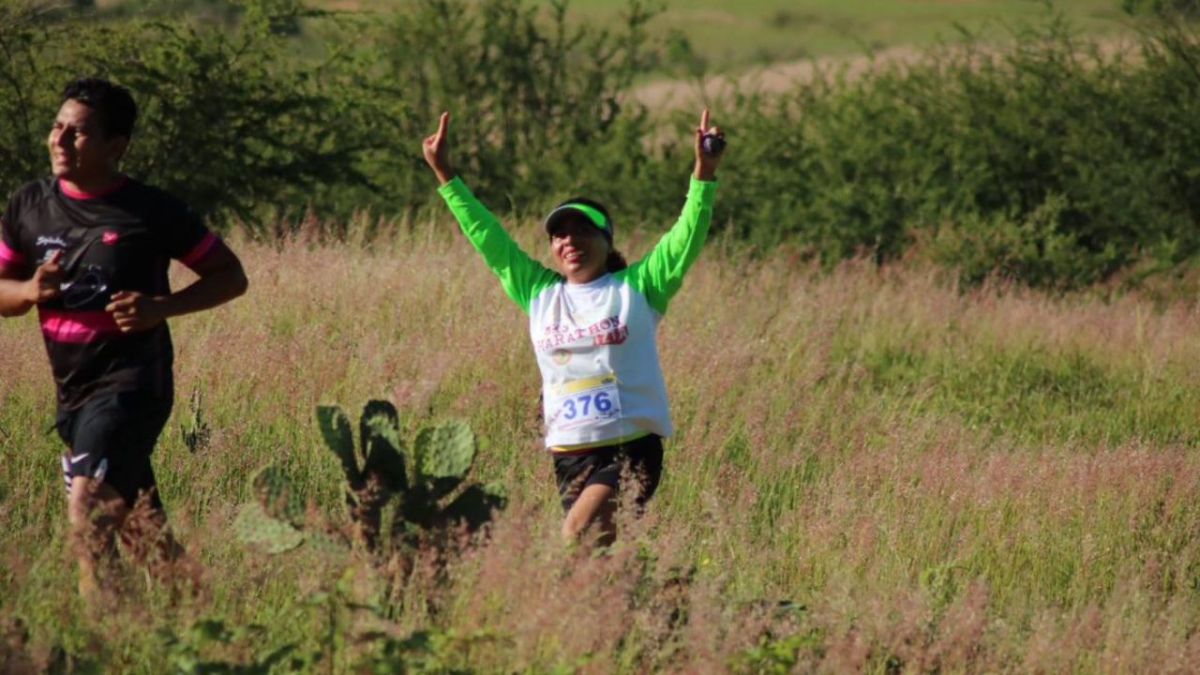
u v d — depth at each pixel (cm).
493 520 1164
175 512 1369
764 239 4206
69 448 1191
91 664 998
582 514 1245
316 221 2848
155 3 3447
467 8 4903
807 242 4197
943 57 4922
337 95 3781
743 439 1830
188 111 3434
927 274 3550
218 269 1188
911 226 4184
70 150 1142
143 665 1045
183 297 1161
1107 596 1466
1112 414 2356
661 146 4788
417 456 1189
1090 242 4500
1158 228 4397
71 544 1080
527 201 4572
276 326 2019
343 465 1190
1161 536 1622
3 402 1598
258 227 3391
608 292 1298
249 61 3553
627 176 4562
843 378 2328
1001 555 1527
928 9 17575
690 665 1062
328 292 2152
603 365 1282
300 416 1641
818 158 4578
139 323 1132
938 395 2344
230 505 1352
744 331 2336
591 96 4894
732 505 1595
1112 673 1218
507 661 1040
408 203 4353
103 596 1059
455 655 1027
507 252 1330
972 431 2092
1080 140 4497
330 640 1019
